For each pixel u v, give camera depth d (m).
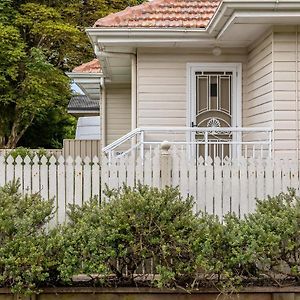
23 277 6.39
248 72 11.75
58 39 27.50
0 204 6.81
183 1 12.01
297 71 10.05
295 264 6.66
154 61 11.78
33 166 8.08
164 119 11.77
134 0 29.81
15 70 25.38
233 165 8.14
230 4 9.23
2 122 27.02
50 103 26.27
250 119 11.59
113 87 17.89
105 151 10.04
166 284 6.54
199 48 11.76
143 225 6.53
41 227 6.99
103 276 6.67
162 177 8.08
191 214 6.77
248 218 7.25
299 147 10.05
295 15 9.36
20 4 27.78
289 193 7.52
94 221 6.73
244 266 6.65
